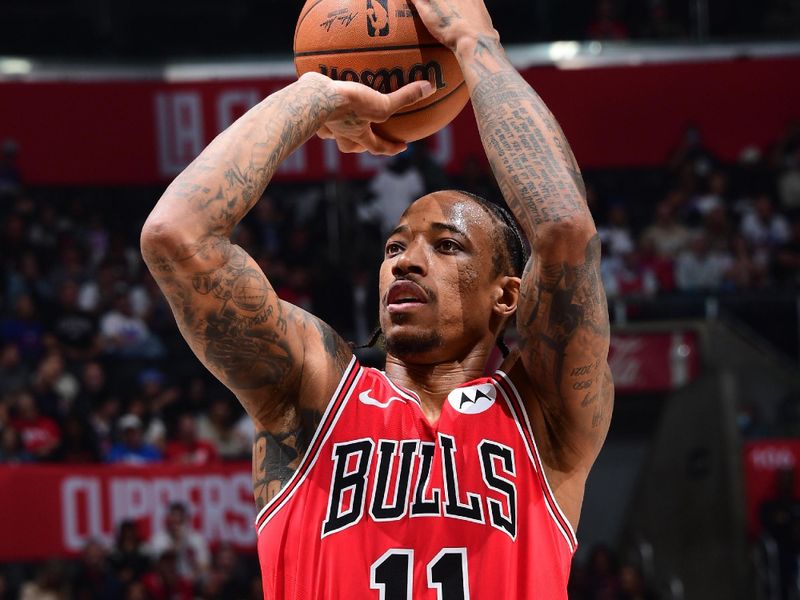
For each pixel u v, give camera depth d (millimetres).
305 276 41156
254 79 43000
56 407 34781
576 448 7914
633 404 40719
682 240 42875
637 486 38031
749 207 44344
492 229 8250
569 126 44156
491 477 7574
